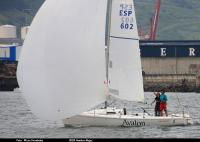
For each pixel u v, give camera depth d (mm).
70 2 114188
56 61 113062
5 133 113312
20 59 112625
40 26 112812
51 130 115812
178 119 122000
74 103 114562
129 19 122188
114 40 121438
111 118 116750
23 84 112750
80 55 114500
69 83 113938
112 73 120625
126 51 121812
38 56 112375
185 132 113938
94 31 115688
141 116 119625
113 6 121750
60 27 113312
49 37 112812
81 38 114625
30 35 112750
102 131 112000
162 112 123438
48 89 112875
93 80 115812
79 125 116625
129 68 122000
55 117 113875
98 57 116062
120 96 120938
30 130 117375
